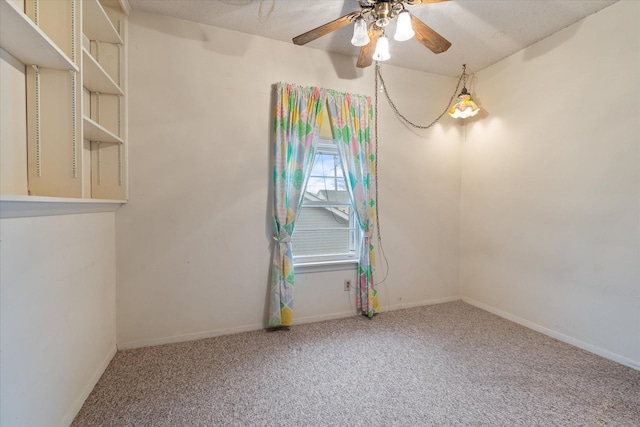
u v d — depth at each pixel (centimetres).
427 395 166
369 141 279
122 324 214
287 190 249
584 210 219
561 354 211
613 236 203
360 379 180
